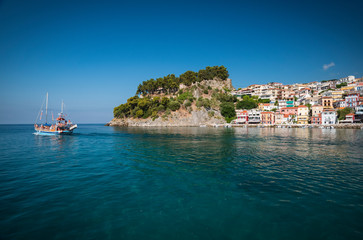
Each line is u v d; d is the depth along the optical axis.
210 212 10.91
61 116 71.94
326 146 36.97
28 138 56.09
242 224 9.76
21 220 9.92
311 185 15.09
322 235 8.88
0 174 18.09
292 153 29.42
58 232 9.00
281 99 164.00
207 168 20.27
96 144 41.56
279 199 12.53
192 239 8.57
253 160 24.33
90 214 10.62
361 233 9.02
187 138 54.47
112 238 8.62
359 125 94.56
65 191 13.82
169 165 21.69
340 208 11.34
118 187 14.66
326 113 111.81
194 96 179.62
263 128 114.50
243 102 160.50
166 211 11.01
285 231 9.18
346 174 18.05
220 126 143.50
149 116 166.50
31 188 14.39
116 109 187.62
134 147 36.44
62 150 33.09
